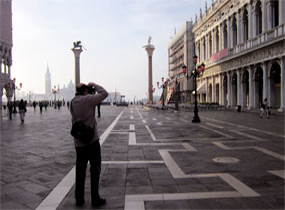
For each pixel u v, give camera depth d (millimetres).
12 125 21578
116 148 11047
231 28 48406
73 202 5375
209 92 61906
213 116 30453
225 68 50375
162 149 10766
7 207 5148
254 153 9812
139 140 13148
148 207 5043
